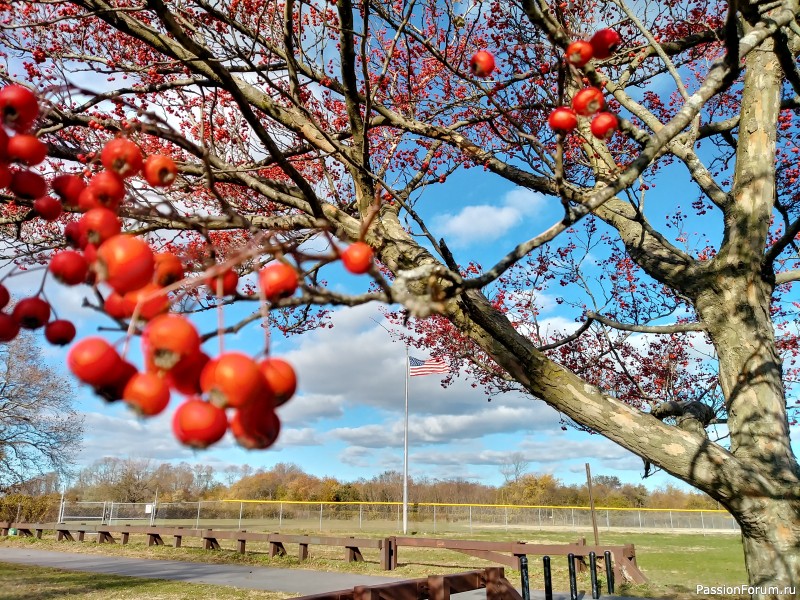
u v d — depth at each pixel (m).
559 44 2.33
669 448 3.50
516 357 3.80
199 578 12.36
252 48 4.31
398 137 5.86
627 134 5.00
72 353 1.26
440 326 11.73
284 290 1.39
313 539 14.95
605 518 32.22
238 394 1.15
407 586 5.78
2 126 1.56
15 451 27.72
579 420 3.74
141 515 33.22
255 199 6.18
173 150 5.53
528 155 4.78
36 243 4.17
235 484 62.75
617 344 9.08
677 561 15.20
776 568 3.29
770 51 4.74
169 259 1.36
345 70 3.94
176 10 4.76
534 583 11.10
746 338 4.23
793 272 4.77
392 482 54.78
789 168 7.05
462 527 31.56
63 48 5.14
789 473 3.72
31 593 10.46
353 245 1.44
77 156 3.52
